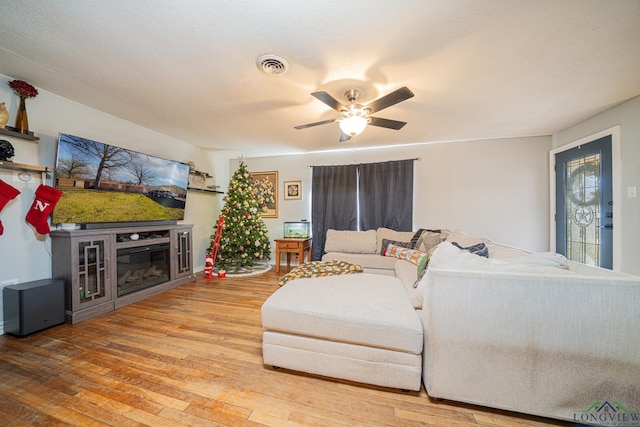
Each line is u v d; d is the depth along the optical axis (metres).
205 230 4.49
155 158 3.19
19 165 2.01
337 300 1.62
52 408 1.27
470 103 2.49
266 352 1.58
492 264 1.32
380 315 1.42
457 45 1.60
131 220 2.93
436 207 4.05
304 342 1.51
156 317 2.40
